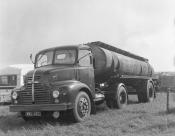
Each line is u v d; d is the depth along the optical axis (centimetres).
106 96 1337
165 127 966
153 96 1711
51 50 1198
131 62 1564
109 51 1383
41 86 1046
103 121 1056
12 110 1077
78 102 1062
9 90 2081
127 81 1556
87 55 1193
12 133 964
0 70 2248
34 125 1077
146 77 1692
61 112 1081
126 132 934
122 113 1205
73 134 918
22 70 2206
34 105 1045
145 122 1033
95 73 1268
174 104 1468
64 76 1082
